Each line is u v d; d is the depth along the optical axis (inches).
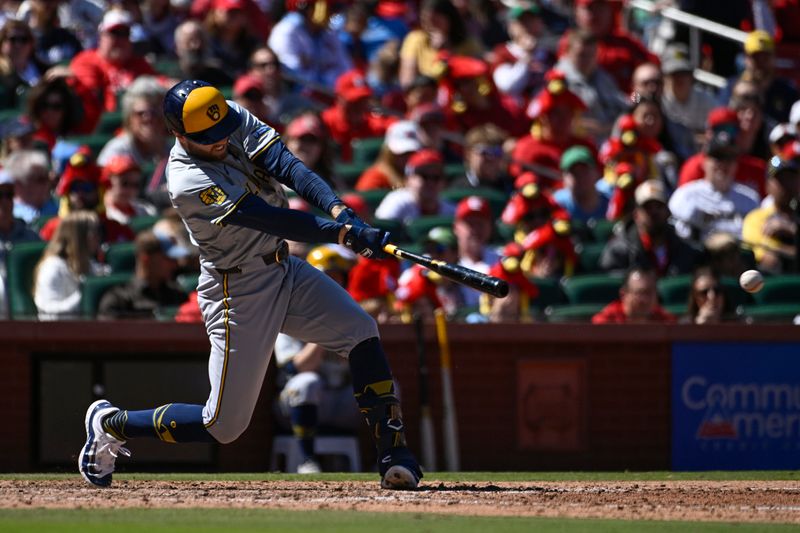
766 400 1190.9
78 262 1175.6
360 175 1567.4
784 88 1830.7
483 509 668.7
